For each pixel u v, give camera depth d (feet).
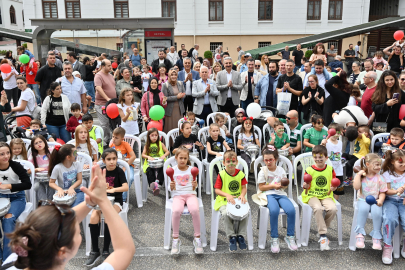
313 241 12.94
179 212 12.17
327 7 68.39
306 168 14.12
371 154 12.25
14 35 59.06
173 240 12.05
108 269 3.96
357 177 12.60
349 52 49.14
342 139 18.11
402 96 17.26
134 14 66.85
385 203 12.19
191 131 18.88
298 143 18.72
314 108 20.62
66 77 21.57
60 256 3.74
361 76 23.89
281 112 21.36
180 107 22.67
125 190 12.85
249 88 25.68
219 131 17.94
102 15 66.80
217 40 68.39
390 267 11.30
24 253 3.58
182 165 13.29
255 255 11.98
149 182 16.12
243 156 18.61
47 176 13.53
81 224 14.67
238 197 12.92
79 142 15.98
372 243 12.79
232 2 67.15
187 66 25.89
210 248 12.37
